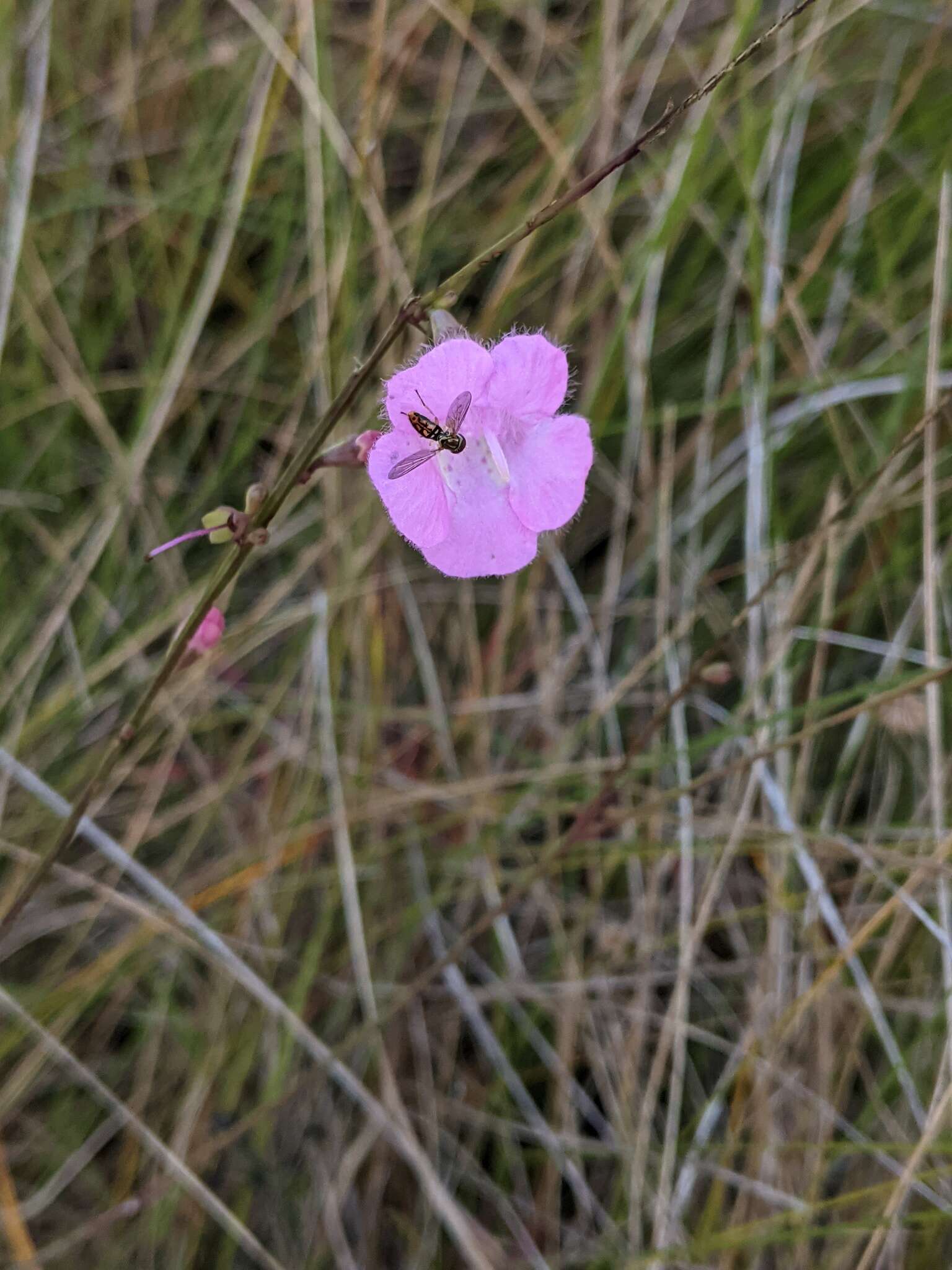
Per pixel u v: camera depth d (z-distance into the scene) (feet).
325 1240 0.67
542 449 0.46
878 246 0.81
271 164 0.84
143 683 0.76
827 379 0.76
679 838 0.74
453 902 0.78
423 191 0.80
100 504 0.78
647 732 0.58
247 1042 0.70
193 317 0.74
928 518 0.67
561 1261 0.65
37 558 0.82
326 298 0.73
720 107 0.74
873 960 0.71
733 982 0.75
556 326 0.78
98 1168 0.70
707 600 0.82
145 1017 0.71
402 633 0.83
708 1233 0.64
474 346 0.41
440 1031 0.74
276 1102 0.65
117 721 0.78
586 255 0.78
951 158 0.76
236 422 0.83
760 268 0.76
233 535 0.43
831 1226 0.58
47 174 0.82
